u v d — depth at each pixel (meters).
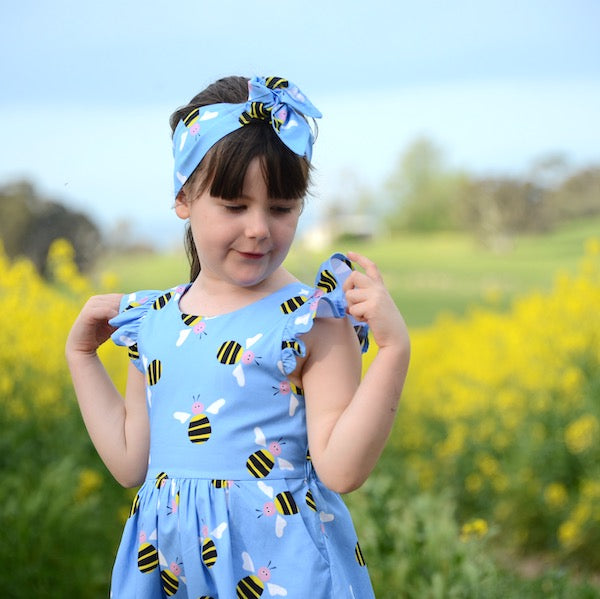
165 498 2.18
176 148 2.26
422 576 3.95
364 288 2.13
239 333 2.19
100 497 5.28
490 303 28.17
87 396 2.46
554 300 7.77
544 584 4.79
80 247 22.81
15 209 22.59
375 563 3.98
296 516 2.12
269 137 2.13
